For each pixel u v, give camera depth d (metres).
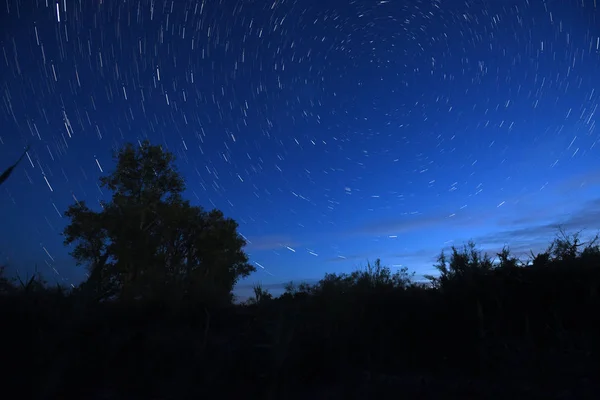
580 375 4.16
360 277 6.77
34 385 3.90
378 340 5.38
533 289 5.78
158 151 20.20
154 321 6.61
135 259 15.34
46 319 5.27
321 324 5.53
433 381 4.39
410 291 6.45
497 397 3.91
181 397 4.03
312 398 4.05
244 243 19.41
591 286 5.50
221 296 7.53
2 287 5.91
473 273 6.29
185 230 18.16
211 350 5.04
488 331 5.30
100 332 5.46
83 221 16.69
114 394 4.05
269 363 4.59
